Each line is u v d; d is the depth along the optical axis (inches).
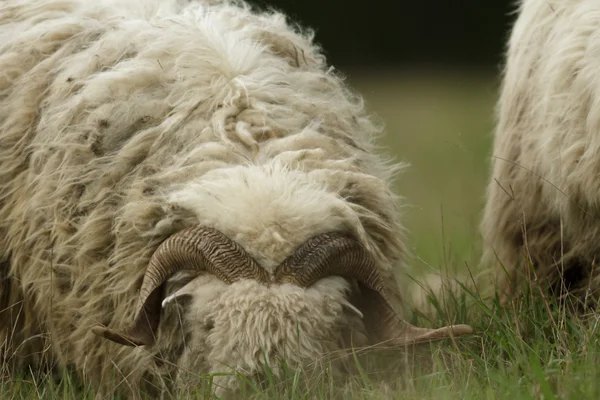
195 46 384.8
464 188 791.7
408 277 426.6
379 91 1513.3
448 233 681.6
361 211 362.3
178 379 348.2
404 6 2103.8
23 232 390.6
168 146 366.0
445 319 413.1
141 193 359.3
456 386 325.1
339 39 2086.6
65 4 434.6
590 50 410.3
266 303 328.5
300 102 381.4
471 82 1630.2
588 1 426.0
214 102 371.9
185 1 440.5
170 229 352.5
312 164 357.1
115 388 369.1
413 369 354.0
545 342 356.2
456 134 1106.7
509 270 469.4
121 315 367.2
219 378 333.7
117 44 396.5
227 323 331.0
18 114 400.2
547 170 432.5
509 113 464.8
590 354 326.3
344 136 386.0
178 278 345.1
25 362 406.6
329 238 340.8
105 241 372.2
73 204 378.6
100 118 377.7
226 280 333.4
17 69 410.9
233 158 356.2
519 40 465.7
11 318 406.6
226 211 335.0
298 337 327.6
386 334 352.5
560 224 440.1
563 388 297.1
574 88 413.4
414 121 1226.0
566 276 448.8
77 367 386.0
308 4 2113.7
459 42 2073.1
